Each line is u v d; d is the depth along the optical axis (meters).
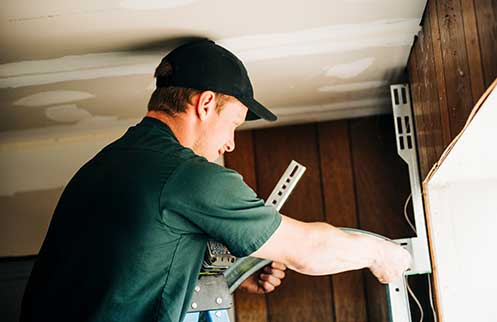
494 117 1.32
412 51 1.91
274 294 2.34
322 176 2.39
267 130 2.46
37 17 1.58
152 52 1.82
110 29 1.67
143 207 1.38
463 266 1.92
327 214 2.36
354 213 2.34
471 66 1.27
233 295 2.36
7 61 1.81
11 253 2.46
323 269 1.54
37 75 1.90
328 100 2.29
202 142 1.60
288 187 1.94
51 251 1.45
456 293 1.91
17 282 2.43
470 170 1.84
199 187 1.39
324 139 2.42
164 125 1.55
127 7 1.56
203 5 1.58
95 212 1.42
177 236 1.40
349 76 2.09
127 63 1.88
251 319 2.33
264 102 2.27
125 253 1.36
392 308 1.89
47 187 2.51
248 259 1.91
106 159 1.49
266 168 2.42
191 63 1.60
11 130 2.37
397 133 2.05
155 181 1.40
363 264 1.61
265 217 1.43
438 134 1.66
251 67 1.96
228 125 1.64
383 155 2.38
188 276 1.41
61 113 2.23
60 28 1.65
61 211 1.48
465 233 1.94
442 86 1.56
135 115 2.32
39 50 1.76
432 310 2.10
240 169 2.43
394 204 2.33
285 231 1.47
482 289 1.91
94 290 1.36
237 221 1.40
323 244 1.52
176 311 1.38
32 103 2.11
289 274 2.35
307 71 2.03
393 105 2.08
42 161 2.52
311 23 1.72
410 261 1.77
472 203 1.96
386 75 2.11
